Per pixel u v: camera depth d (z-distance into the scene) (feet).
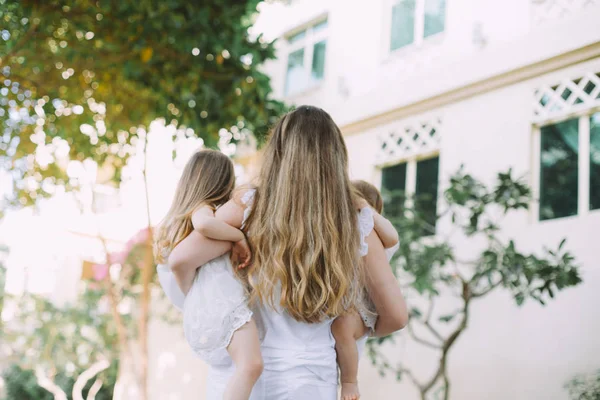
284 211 5.72
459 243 19.77
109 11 15.55
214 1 16.22
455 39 21.65
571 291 16.72
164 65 16.92
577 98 18.43
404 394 20.33
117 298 28.81
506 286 15.64
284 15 30.09
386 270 6.14
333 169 5.92
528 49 19.10
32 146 19.31
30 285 38.04
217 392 5.71
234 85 17.38
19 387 32.45
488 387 18.12
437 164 21.80
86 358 30.78
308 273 5.58
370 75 24.77
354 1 26.40
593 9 17.71
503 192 15.75
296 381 5.52
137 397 30.68
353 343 6.28
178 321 29.17
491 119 19.98
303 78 28.60
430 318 20.15
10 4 15.51
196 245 5.88
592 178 17.43
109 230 30.78
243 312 5.63
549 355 16.92
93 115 19.29
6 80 17.04
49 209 29.50
